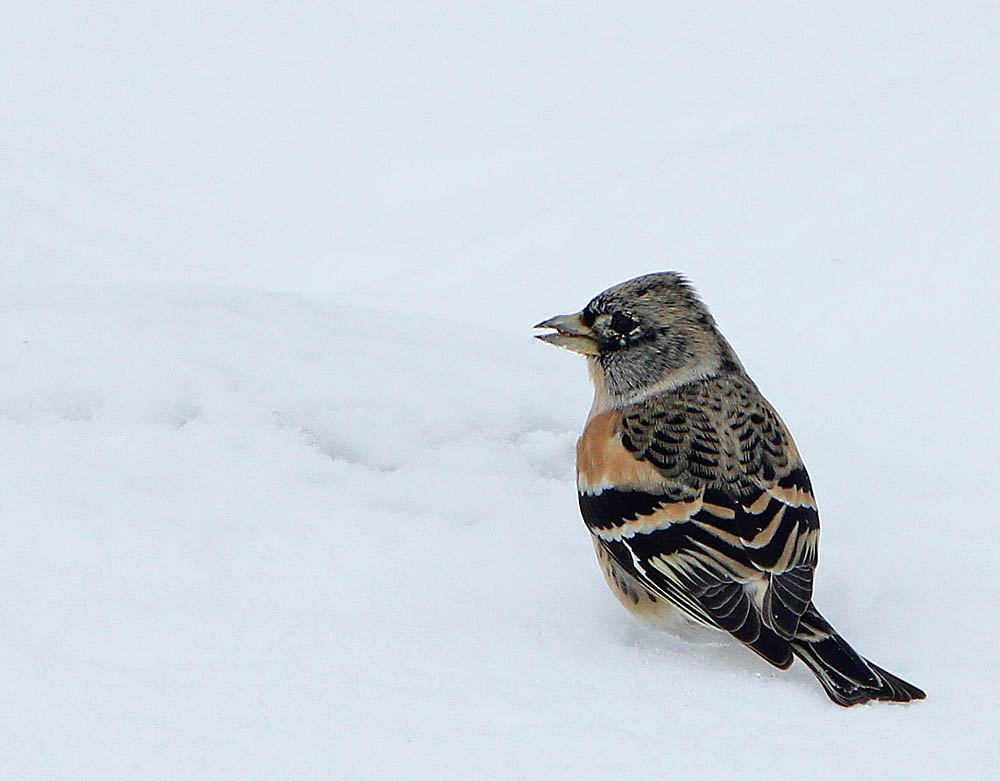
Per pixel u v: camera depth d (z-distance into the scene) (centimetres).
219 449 979
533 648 742
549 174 1798
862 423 1139
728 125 1872
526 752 612
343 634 737
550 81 2017
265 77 2055
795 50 2038
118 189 1789
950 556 876
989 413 1166
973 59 1769
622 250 1569
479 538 895
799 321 1367
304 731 623
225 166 1859
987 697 675
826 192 1574
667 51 2080
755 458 752
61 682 660
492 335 1259
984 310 1323
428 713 646
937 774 597
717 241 1542
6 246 1611
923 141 1616
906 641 767
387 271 1631
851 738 630
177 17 2228
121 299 1236
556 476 1014
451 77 2038
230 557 841
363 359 1148
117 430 995
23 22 2209
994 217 1455
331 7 2247
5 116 1945
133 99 2005
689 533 734
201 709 639
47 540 837
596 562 873
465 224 1712
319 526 889
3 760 591
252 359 1121
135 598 771
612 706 662
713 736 632
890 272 1410
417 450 1033
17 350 1107
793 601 707
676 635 784
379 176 1833
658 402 799
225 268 1638
